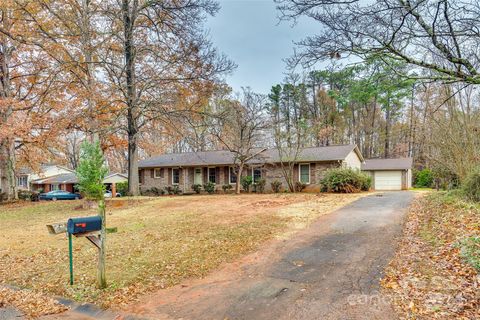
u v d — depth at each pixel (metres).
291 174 22.25
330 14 4.94
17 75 21.22
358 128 37.88
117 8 18.67
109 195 29.92
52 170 45.09
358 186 19.66
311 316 3.92
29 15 18.03
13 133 18.22
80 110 18.27
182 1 17.08
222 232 8.57
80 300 4.85
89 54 17.97
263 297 4.58
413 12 4.61
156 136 23.89
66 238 8.92
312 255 6.38
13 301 4.96
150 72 18.62
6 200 21.06
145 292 5.01
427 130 14.70
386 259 5.82
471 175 10.35
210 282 5.29
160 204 15.88
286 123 26.19
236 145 22.08
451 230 7.00
